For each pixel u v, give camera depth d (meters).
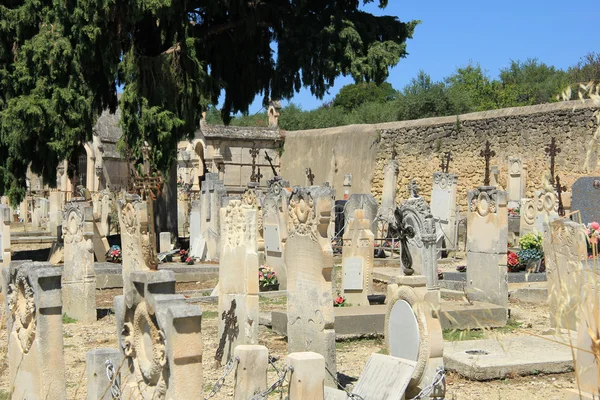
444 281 14.91
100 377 6.02
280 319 11.17
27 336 6.40
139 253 10.01
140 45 22.22
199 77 20.98
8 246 14.45
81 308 12.42
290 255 8.70
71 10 19.09
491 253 12.52
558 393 7.80
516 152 28.55
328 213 8.12
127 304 5.58
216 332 11.31
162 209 23.31
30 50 19.17
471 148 30.44
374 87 62.38
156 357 5.21
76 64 19.48
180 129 21.00
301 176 39.22
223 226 9.62
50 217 28.91
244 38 23.66
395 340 7.37
